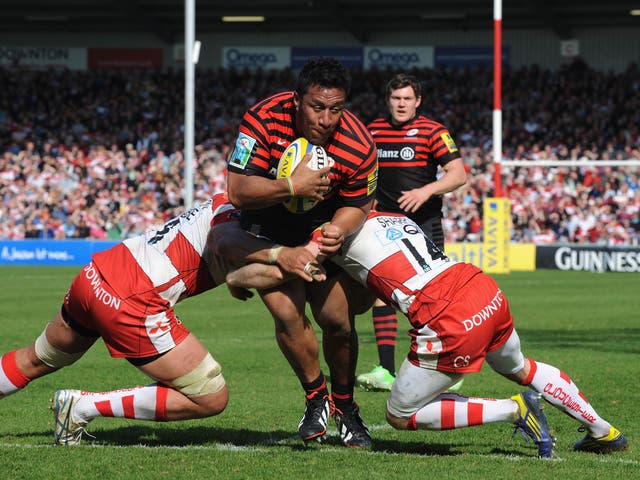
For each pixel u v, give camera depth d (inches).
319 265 618.5
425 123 953.5
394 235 629.9
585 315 1736.0
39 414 797.2
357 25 4458.7
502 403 616.4
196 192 3772.1
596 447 644.7
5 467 585.9
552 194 3440.0
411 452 649.0
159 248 628.7
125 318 613.6
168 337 620.7
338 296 658.2
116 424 759.7
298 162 595.5
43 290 2274.9
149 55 4722.0
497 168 2819.9
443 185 898.7
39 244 3432.6
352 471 578.2
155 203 3703.3
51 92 4429.1
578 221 3339.1
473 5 4212.6
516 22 4379.9
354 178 617.3
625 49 4306.1
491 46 4439.0
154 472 573.9
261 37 4687.5
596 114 3959.2
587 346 1288.1
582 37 4355.3
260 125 607.8
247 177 604.1
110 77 4498.0
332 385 679.7
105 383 967.0
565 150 3735.2
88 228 3639.3
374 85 4352.9
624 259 2997.0
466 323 590.6
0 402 856.3
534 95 4092.0
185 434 712.4
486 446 671.8
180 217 650.2
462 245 2901.1
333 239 602.9
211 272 640.4
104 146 4158.5
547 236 3353.8
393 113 951.0
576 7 4097.0
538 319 1667.1
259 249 610.5
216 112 4274.1
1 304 1916.8
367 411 822.5
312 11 4458.7
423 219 962.1
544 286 2431.1
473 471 579.5
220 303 2023.9
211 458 615.2
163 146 4109.3
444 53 4493.1
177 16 4515.3
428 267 614.9
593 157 3639.3
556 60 4387.3
